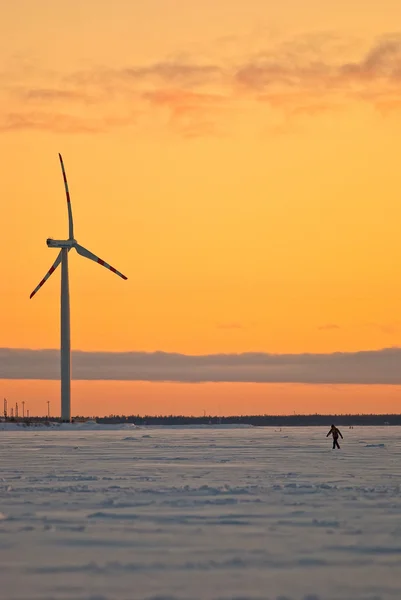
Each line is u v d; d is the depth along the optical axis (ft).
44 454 449.06
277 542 148.56
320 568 128.06
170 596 111.24
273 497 217.77
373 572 125.49
